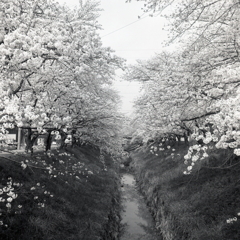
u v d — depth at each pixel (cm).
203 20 712
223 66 618
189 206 956
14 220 645
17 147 1600
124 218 1362
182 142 2491
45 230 680
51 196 843
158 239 1087
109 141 1661
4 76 577
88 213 945
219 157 1136
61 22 658
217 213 809
